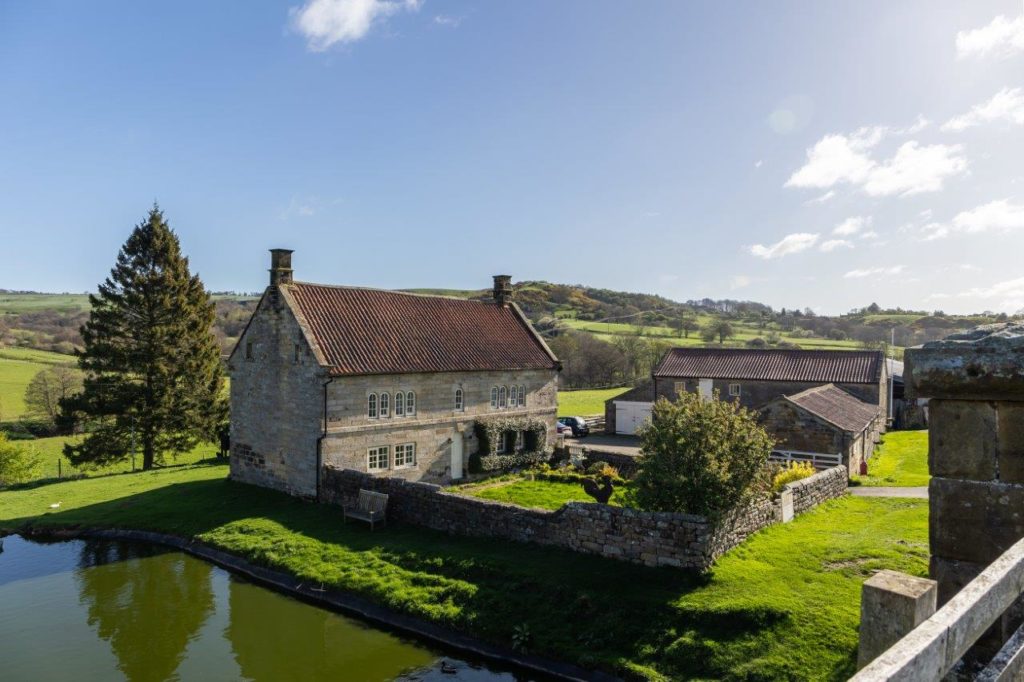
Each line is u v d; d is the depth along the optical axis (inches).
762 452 754.8
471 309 1565.0
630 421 2028.8
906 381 203.6
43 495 1315.2
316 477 1116.5
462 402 1346.0
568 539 780.6
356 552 866.1
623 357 3474.4
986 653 171.9
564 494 1154.0
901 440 1752.0
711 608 601.6
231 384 1327.5
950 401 194.2
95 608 793.6
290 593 812.6
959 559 192.1
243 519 1038.4
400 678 622.8
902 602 143.7
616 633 613.3
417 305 1456.7
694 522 679.7
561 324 4244.6
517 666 620.7
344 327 1245.7
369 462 1187.9
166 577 882.1
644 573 694.5
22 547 1011.9
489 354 1425.9
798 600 599.8
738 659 546.6
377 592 754.8
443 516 914.7
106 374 1705.2
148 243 1712.6
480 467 1352.1
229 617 760.3
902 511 898.1
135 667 655.1
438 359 1307.8
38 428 2161.7
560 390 3344.0
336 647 682.8
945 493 194.7
